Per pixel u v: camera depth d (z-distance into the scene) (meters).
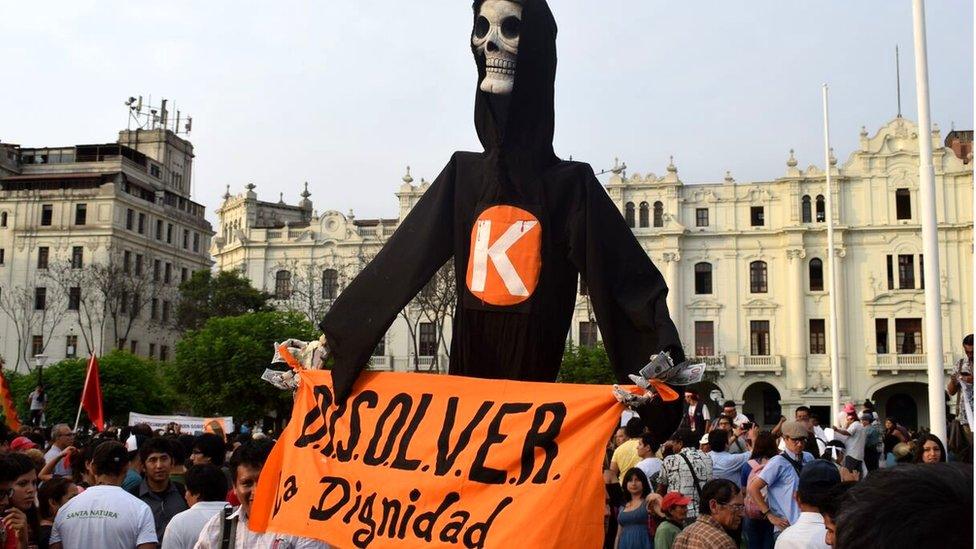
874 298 52.56
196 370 40.59
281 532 4.34
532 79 4.33
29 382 43.19
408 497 4.11
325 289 58.84
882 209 53.00
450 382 4.30
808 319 53.44
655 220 56.09
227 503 5.90
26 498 5.36
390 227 59.19
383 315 4.42
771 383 53.62
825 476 5.69
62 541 5.73
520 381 4.20
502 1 4.35
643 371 3.76
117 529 5.74
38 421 26.77
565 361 47.69
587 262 4.22
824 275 53.50
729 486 6.45
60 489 6.63
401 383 4.41
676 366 3.80
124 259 61.94
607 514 10.21
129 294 60.75
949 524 1.31
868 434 14.23
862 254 53.25
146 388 44.91
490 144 4.39
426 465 4.15
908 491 1.36
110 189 60.97
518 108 4.34
